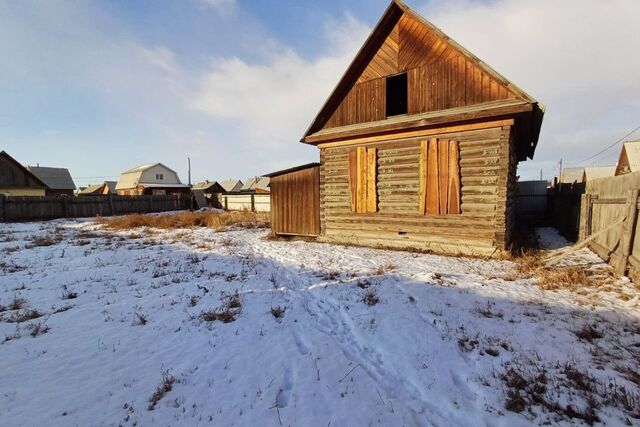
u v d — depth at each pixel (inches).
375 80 436.8
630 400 118.6
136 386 133.9
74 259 382.3
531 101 330.3
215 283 278.2
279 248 455.5
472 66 369.7
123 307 222.7
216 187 2258.9
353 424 111.7
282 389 133.6
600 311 199.6
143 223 794.8
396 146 421.7
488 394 128.6
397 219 425.4
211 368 147.5
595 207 378.0
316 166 498.6
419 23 401.4
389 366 153.4
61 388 131.5
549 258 336.5
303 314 213.3
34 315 207.5
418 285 260.7
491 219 362.6
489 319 195.6
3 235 605.3
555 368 142.6
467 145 373.7
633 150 807.7
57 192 1797.5
